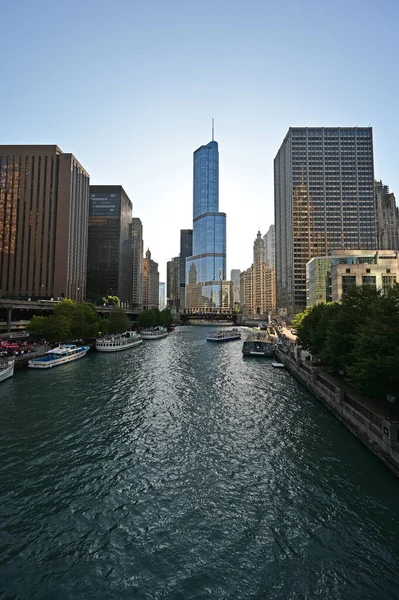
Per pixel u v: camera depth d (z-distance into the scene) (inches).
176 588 629.9
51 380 2215.8
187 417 1530.5
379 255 5669.3
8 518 816.3
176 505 876.0
